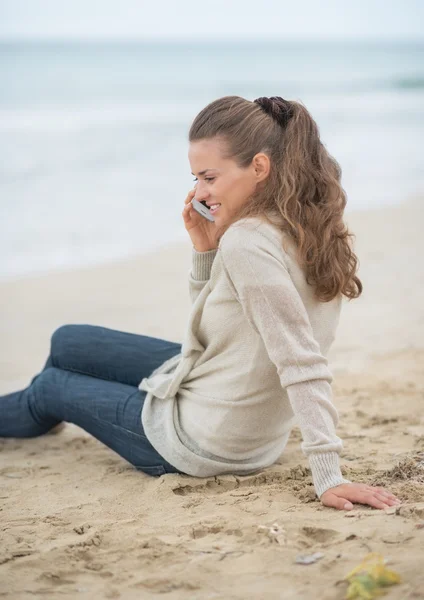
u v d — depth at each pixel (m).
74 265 17.39
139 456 6.07
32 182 26.38
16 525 5.18
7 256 18.11
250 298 4.98
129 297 14.74
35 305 14.30
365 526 4.57
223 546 4.52
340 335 11.58
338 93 66.94
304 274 5.18
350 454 6.45
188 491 5.65
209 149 5.21
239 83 74.12
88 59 97.94
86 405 6.33
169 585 4.08
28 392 7.09
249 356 5.34
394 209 23.78
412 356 10.24
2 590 4.12
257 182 5.22
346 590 3.82
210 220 5.77
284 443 6.16
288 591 3.91
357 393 8.63
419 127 42.97
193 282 6.11
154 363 6.52
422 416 7.59
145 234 20.34
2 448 7.21
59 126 39.25
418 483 5.39
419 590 3.67
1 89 60.31
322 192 5.27
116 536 4.78
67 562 4.45
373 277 15.48
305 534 4.61
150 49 132.75
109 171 28.44
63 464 6.70
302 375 4.93
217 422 5.52
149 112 46.19
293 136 5.23
